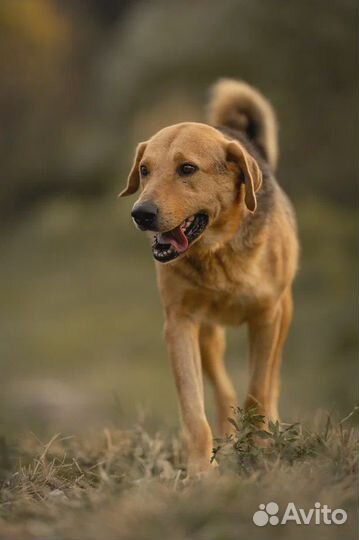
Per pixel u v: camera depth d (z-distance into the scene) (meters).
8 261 29.95
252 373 7.57
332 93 30.61
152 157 6.96
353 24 31.12
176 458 7.39
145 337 21.09
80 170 35.00
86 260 27.95
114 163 34.28
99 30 48.94
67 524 5.24
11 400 15.82
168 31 33.94
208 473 5.94
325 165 29.28
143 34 34.81
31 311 24.33
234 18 32.50
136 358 19.77
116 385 17.25
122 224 28.92
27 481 6.48
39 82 43.44
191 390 7.14
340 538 4.88
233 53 31.95
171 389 16.97
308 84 30.75
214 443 7.25
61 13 48.94
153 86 33.41
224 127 7.96
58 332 21.91
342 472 5.61
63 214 31.55
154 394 16.52
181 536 4.93
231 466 5.88
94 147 35.41
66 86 43.94
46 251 29.41
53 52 44.94
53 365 19.69
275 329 7.57
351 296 21.03
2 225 35.88
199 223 7.00
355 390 15.54
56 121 41.12
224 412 8.16
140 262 26.91
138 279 25.53
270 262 7.43
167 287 7.30
